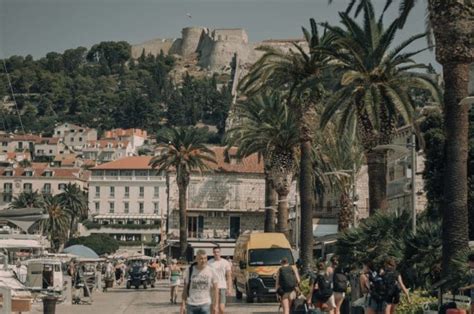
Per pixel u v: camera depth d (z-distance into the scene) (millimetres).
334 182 58438
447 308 18109
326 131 52469
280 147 54000
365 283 20281
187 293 17031
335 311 23250
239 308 35750
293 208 95250
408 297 20766
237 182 120188
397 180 64438
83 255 56344
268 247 40469
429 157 48531
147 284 64750
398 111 34719
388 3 26469
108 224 163375
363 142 35656
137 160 171875
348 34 35469
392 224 31000
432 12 23594
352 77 33531
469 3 23172
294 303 22922
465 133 23047
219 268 22359
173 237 121562
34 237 44000
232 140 57688
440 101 35562
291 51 42125
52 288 40094
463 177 22875
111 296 50156
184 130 86625
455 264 20469
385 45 34438
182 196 86562
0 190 190375
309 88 40500
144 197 167625
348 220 57250
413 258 26328
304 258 40719
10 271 39625
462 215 22688
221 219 119938
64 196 160750
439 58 23438
